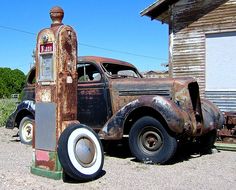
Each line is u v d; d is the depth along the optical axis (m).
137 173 6.24
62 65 5.79
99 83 8.10
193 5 12.35
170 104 6.92
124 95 7.85
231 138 9.41
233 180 5.85
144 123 7.11
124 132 7.63
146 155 7.10
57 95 5.75
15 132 12.01
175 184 5.54
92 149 5.77
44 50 5.91
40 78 5.94
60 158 5.45
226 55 11.79
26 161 7.14
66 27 5.86
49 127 5.80
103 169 6.51
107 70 8.40
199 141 8.66
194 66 12.30
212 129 8.08
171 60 12.74
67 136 5.50
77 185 5.41
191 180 5.81
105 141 8.87
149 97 7.11
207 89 12.07
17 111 9.66
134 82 7.81
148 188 5.30
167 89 7.54
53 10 5.92
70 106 5.88
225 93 11.77
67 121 5.84
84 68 8.34
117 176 5.98
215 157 7.99
